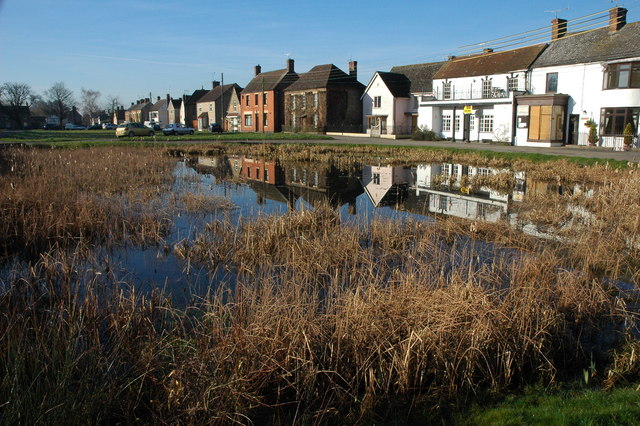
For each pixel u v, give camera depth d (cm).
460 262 846
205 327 564
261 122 6303
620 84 3091
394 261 862
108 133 6006
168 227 1102
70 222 1019
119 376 467
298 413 446
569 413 408
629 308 664
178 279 776
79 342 509
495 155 2783
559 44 3644
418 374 480
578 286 675
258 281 734
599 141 3234
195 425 407
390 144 3709
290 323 504
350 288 689
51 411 386
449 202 1501
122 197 1412
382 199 1564
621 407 412
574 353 549
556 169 2080
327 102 5381
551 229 1095
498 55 4053
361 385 485
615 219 1128
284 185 1858
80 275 783
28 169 1673
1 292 688
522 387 485
